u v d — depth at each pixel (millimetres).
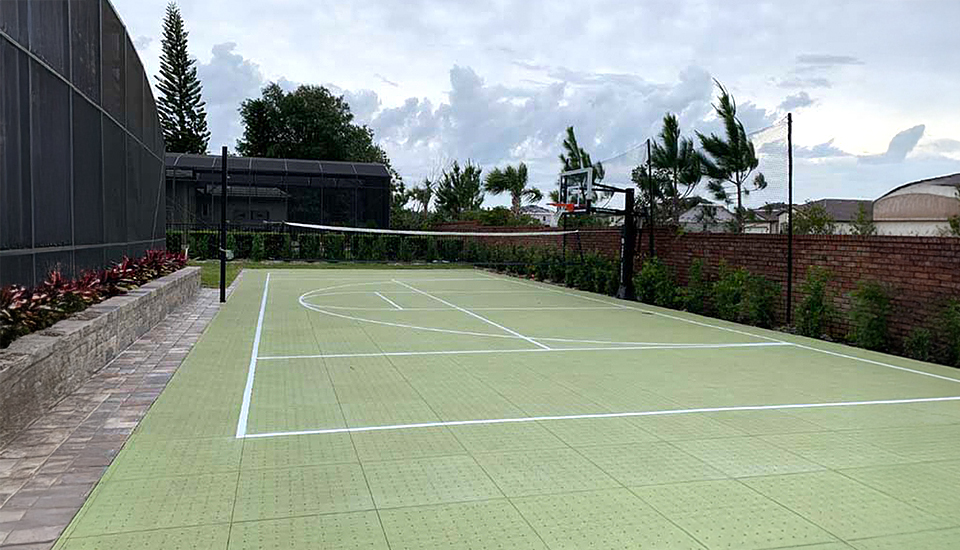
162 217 15250
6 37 5875
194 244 27750
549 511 3584
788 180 11133
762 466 4348
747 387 6711
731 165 12750
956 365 8141
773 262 11695
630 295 15547
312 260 28094
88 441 4590
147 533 3230
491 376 7012
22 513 3422
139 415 5250
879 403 6109
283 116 52125
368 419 5301
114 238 10109
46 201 6969
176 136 45594
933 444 4879
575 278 18453
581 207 17234
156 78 45375
